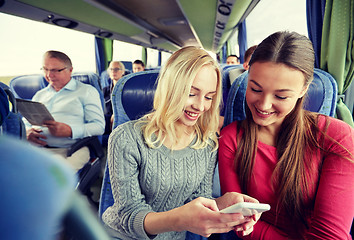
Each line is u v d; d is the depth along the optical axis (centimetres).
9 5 249
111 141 78
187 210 62
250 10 467
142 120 85
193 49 72
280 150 79
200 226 60
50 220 11
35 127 192
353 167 71
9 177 11
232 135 87
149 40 793
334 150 74
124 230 73
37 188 11
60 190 12
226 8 421
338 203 70
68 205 12
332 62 139
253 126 84
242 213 59
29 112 153
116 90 102
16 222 10
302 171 76
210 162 88
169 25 721
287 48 63
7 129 97
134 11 536
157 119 77
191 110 74
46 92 210
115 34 548
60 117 200
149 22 662
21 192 11
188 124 77
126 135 77
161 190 80
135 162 78
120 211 75
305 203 78
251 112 79
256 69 68
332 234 68
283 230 83
